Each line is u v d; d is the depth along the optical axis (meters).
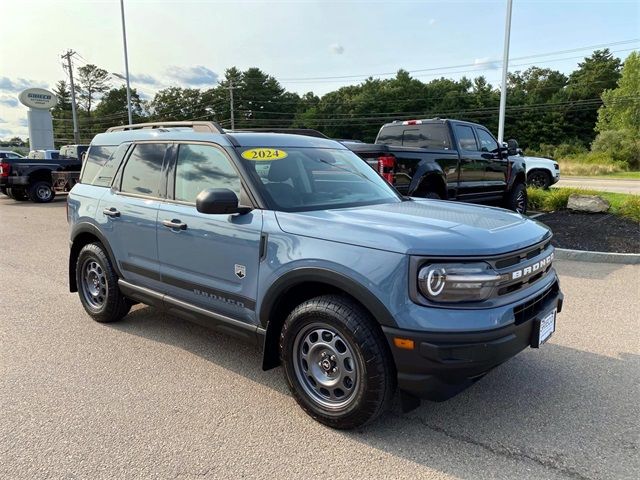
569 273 6.91
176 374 3.94
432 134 9.02
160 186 4.26
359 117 85.00
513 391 3.62
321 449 2.93
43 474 2.69
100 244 4.97
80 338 4.70
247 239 3.42
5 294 6.19
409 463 2.79
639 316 5.15
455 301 2.73
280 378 3.88
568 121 69.31
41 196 17.44
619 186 23.16
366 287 2.82
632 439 3.01
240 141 3.84
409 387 2.79
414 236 2.83
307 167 3.99
